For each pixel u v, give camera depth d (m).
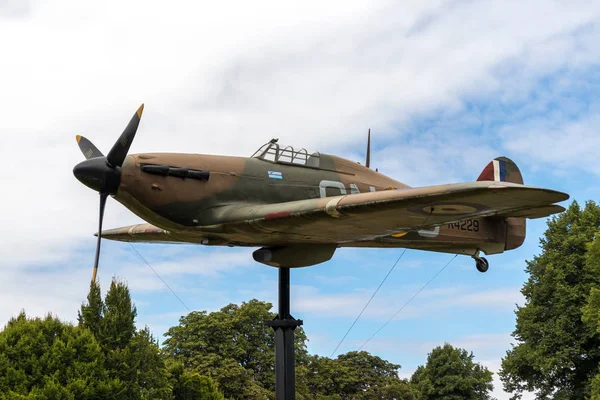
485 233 14.66
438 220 9.96
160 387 17.88
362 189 12.64
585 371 23.11
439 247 14.37
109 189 10.52
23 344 15.13
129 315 17.14
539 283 24.50
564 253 24.39
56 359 15.05
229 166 11.30
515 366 24.19
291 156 12.04
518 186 8.10
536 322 23.97
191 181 10.92
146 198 10.64
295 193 11.77
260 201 11.40
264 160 11.77
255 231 10.76
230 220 10.67
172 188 10.77
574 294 22.91
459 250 14.68
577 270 23.77
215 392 21.78
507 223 15.12
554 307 23.64
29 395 13.83
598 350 22.45
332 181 12.29
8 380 14.39
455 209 9.25
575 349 22.45
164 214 10.80
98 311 16.97
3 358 14.69
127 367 16.16
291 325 11.73
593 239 23.67
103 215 10.80
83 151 11.74
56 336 15.91
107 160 10.47
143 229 13.40
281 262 11.80
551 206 10.76
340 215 9.69
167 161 10.84
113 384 15.35
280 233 10.83
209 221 10.96
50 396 14.10
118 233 13.88
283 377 11.46
